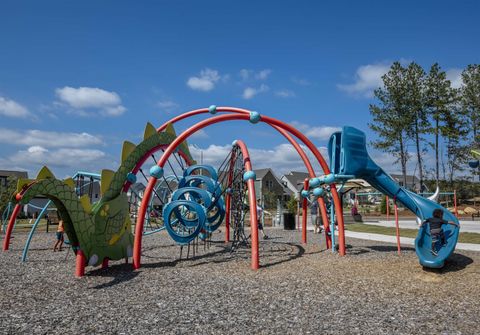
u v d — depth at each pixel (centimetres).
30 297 677
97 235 895
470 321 518
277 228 2355
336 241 1502
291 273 859
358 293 678
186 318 544
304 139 1202
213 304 616
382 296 656
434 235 907
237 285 749
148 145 1205
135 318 547
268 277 820
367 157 1127
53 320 542
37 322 533
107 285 763
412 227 2170
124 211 1012
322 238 1662
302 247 1329
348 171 1088
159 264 1002
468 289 688
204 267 948
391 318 535
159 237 1750
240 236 1347
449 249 879
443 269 865
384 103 4331
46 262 1070
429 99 4188
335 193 1149
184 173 1329
